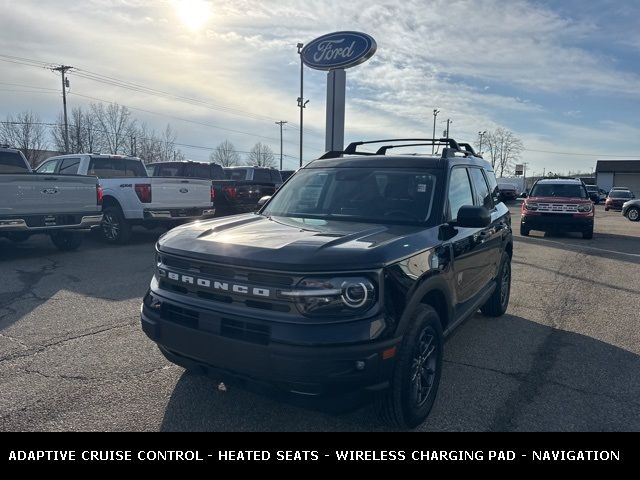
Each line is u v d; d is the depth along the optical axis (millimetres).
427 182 4062
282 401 2854
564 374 4281
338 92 15453
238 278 2885
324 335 2645
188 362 3115
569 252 11516
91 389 3752
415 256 3178
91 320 5367
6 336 4840
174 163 14828
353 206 4051
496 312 5949
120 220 10523
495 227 5270
